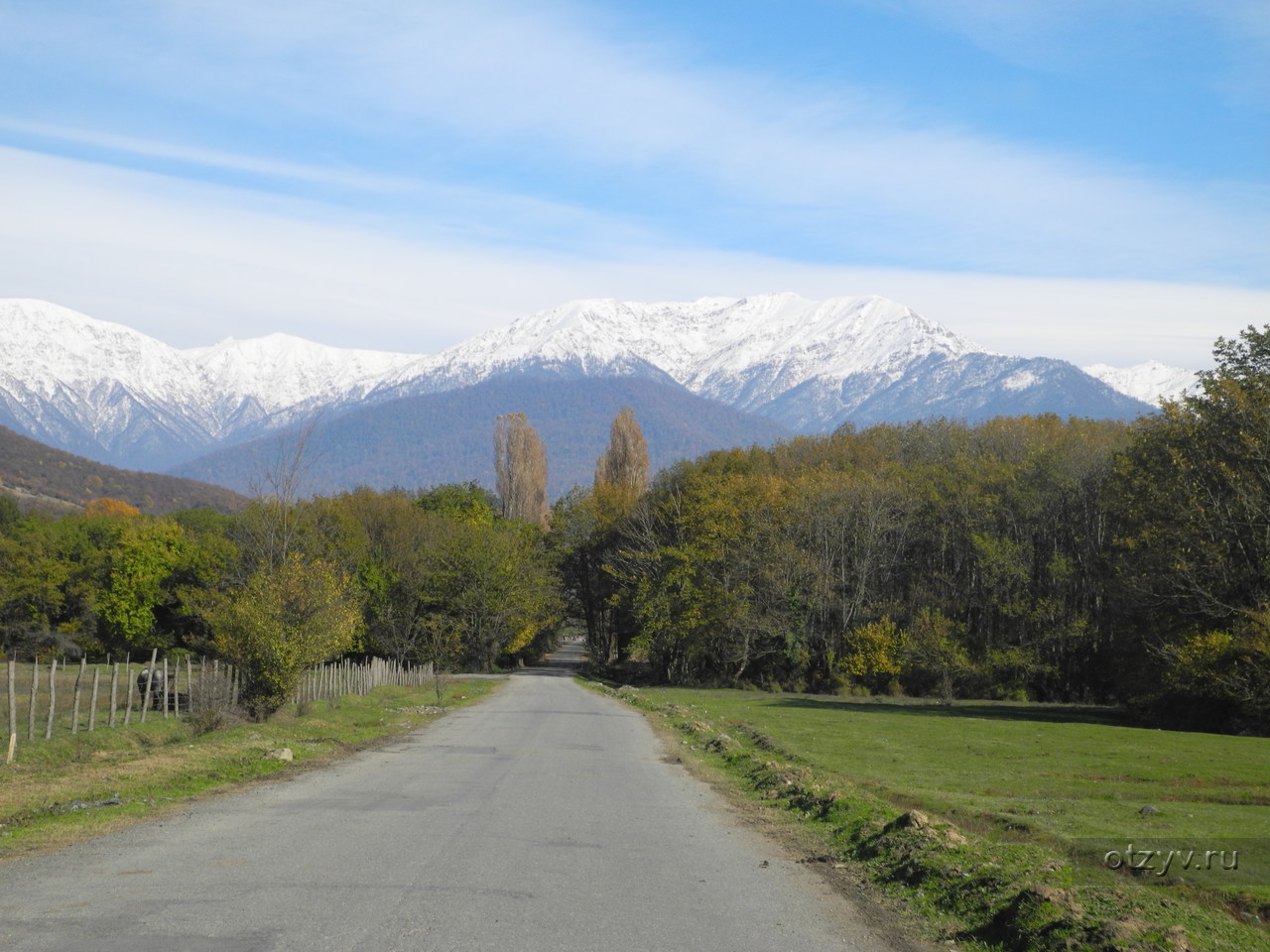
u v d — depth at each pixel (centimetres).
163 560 7881
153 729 2631
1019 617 6544
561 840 1251
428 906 886
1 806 1361
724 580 7225
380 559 7806
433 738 2698
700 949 805
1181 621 4409
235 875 986
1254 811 1770
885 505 7012
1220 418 4356
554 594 9156
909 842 1202
